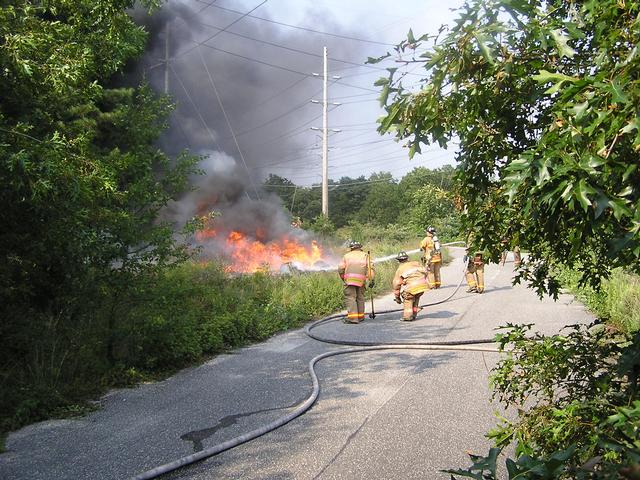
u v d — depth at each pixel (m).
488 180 2.09
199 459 3.82
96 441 4.23
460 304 11.63
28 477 3.59
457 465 3.64
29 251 5.19
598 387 1.92
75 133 5.51
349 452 3.92
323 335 8.74
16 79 4.58
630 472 1.18
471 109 1.84
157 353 6.43
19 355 5.53
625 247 1.33
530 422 1.92
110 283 6.23
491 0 1.46
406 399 5.14
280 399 5.25
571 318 9.18
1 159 3.93
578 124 1.35
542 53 1.63
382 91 1.72
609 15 1.37
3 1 4.49
